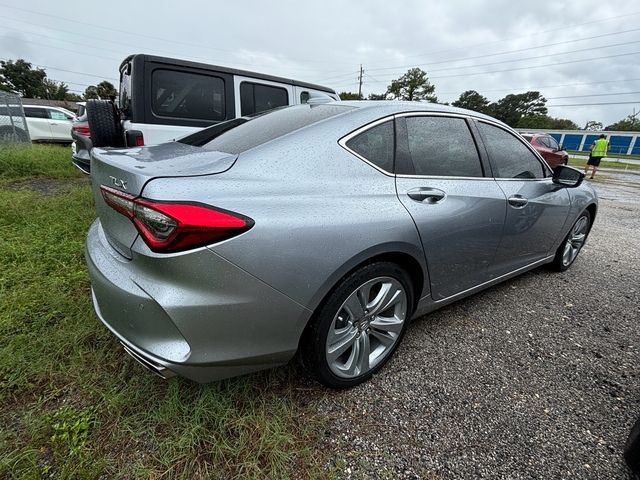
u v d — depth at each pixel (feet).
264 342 4.52
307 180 4.88
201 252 3.88
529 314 8.39
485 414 5.40
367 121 5.76
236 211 4.10
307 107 6.79
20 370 5.41
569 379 6.26
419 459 4.62
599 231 16.57
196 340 4.08
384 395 5.65
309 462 4.48
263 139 5.31
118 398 4.99
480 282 7.69
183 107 12.92
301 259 4.45
